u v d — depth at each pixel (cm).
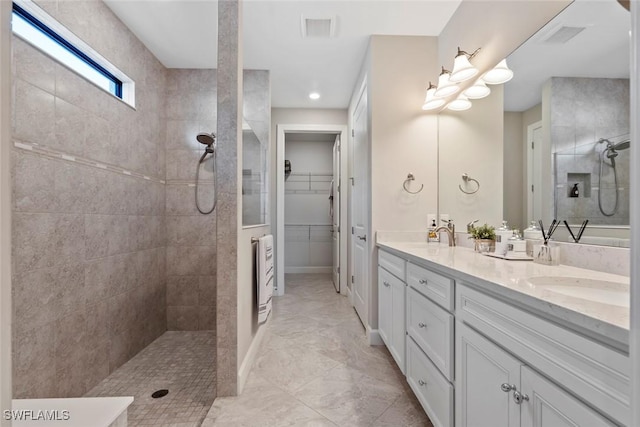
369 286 251
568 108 133
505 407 91
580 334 67
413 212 249
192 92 292
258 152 273
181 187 291
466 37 207
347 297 390
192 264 293
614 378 60
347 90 349
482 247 176
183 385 193
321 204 566
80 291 181
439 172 247
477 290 106
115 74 225
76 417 73
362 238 288
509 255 150
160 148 280
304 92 355
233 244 178
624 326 56
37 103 151
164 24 227
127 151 230
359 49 267
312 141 561
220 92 180
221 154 179
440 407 131
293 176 562
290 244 565
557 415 73
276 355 227
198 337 275
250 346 215
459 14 216
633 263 40
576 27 129
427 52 249
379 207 248
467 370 112
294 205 564
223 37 180
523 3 157
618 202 110
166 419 160
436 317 137
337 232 423
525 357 83
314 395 177
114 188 214
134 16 218
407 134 249
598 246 117
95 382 193
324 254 568
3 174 38
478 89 199
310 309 339
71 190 174
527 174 158
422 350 154
